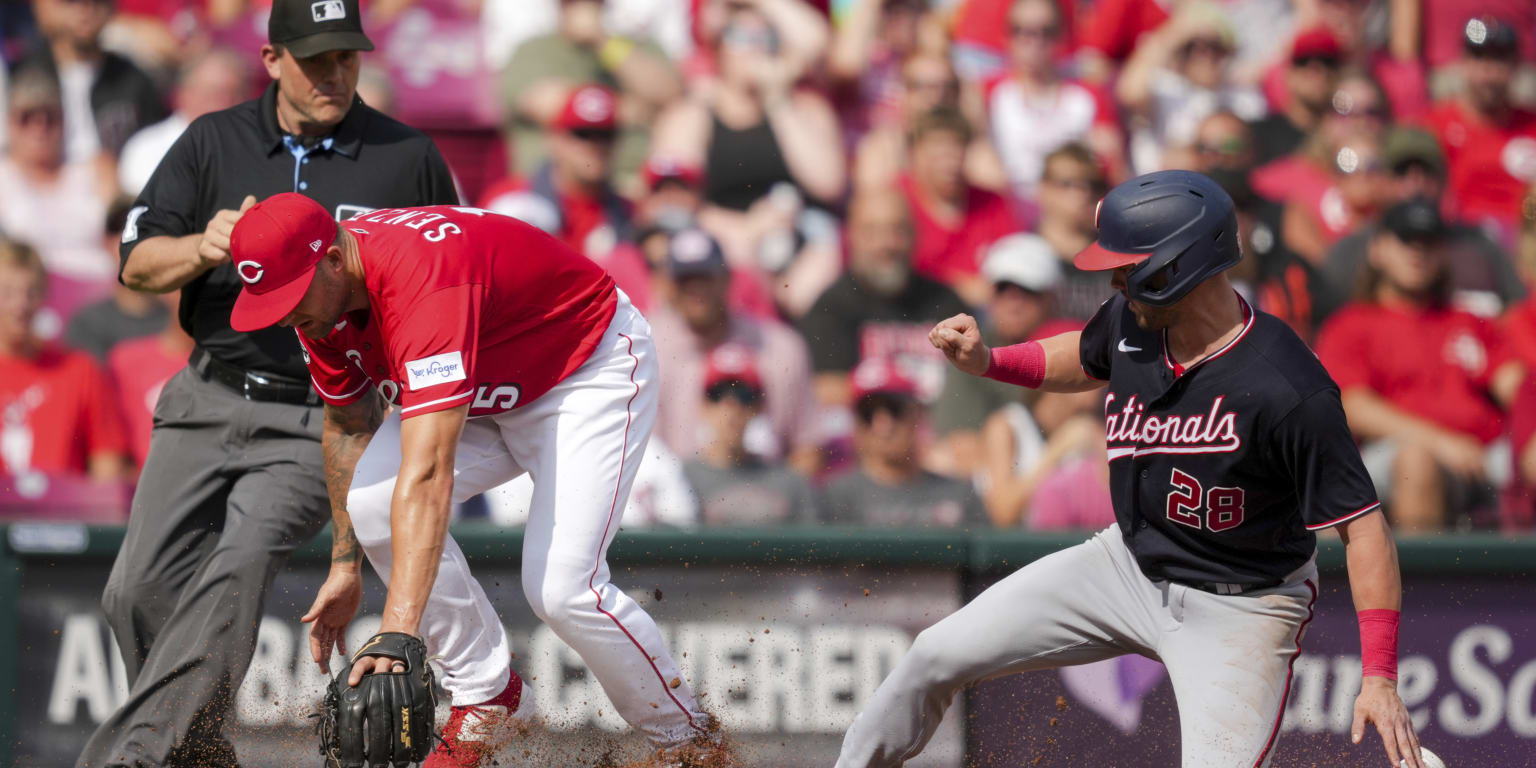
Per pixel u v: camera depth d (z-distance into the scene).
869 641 19.39
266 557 14.03
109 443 25.09
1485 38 29.38
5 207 26.59
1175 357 11.39
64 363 25.12
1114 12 29.36
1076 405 24.31
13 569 19.14
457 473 12.64
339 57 14.02
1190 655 11.66
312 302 11.16
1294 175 28.34
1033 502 23.73
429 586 10.91
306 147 14.34
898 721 12.51
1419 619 19.34
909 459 23.73
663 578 19.27
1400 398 25.86
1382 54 30.14
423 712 10.73
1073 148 26.80
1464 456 25.52
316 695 18.47
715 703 19.16
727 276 25.41
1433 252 25.94
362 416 13.03
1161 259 10.80
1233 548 11.48
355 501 12.16
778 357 25.47
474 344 11.23
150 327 25.64
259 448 14.30
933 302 26.73
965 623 12.27
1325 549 19.16
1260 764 11.33
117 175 27.09
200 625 13.88
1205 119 28.05
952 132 27.06
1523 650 19.42
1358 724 10.54
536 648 18.86
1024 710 18.73
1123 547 12.17
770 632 19.28
